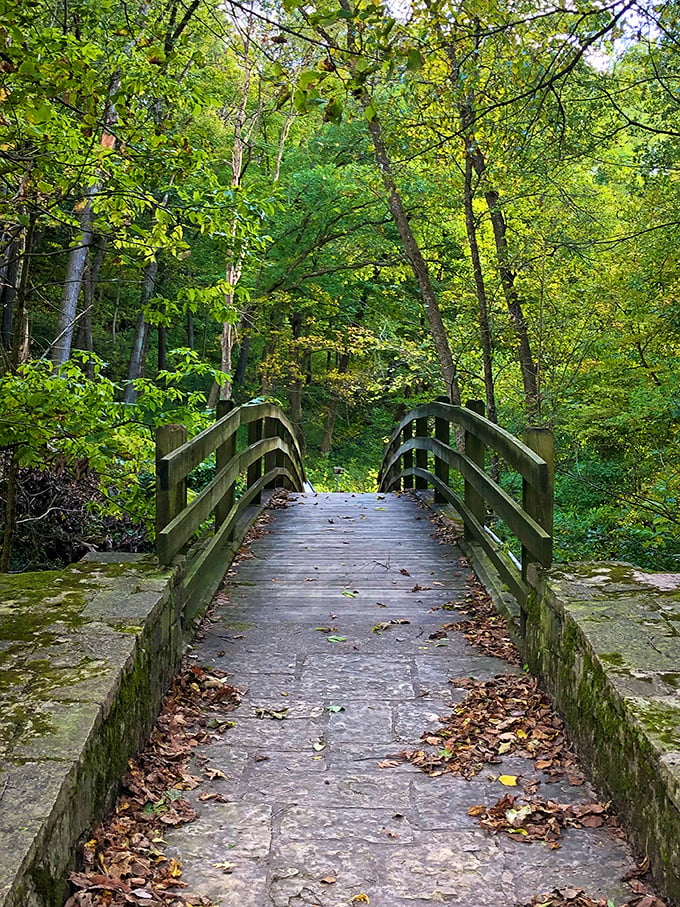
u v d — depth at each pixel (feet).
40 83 15.57
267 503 30.53
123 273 53.52
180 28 32.73
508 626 15.96
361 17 11.85
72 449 19.21
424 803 9.86
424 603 18.38
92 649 10.00
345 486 73.72
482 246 44.73
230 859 8.60
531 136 25.53
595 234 36.81
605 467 30.19
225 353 58.23
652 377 29.91
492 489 17.42
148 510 21.42
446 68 26.20
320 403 88.07
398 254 61.31
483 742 11.43
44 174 19.39
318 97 11.85
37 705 8.50
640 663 9.76
